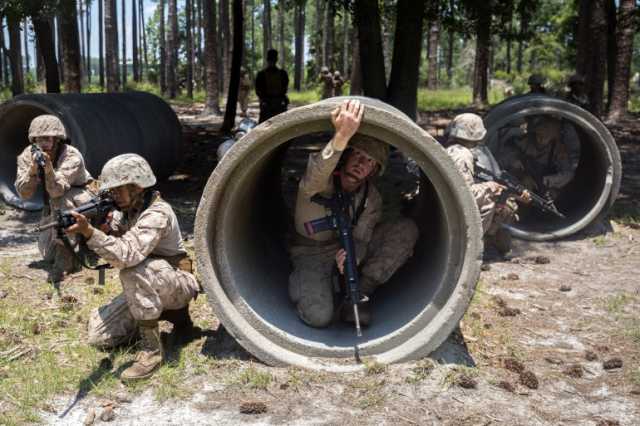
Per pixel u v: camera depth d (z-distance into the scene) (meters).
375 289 5.29
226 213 4.19
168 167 9.91
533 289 5.95
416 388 4.02
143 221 4.01
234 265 4.36
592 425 3.71
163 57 46.09
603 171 7.31
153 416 3.72
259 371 4.16
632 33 20.34
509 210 6.57
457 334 4.84
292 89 53.16
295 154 13.17
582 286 6.03
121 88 44.19
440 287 4.20
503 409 3.85
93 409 3.77
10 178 8.27
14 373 4.12
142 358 4.09
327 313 4.55
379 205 4.80
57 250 5.79
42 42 13.49
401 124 3.92
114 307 4.42
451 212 4.12
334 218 4.40
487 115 7.28
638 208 8.75
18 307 5.10
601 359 4.55
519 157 7.68
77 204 5.73
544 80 9.48
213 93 23.03
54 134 5.60
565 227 7.43
